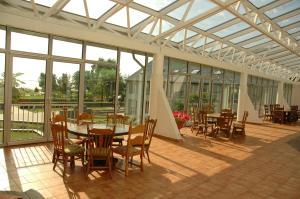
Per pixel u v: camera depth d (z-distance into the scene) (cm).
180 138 727
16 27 520
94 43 680
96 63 690
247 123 1267
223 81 1255
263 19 752
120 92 764
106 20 652
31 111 591
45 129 610
